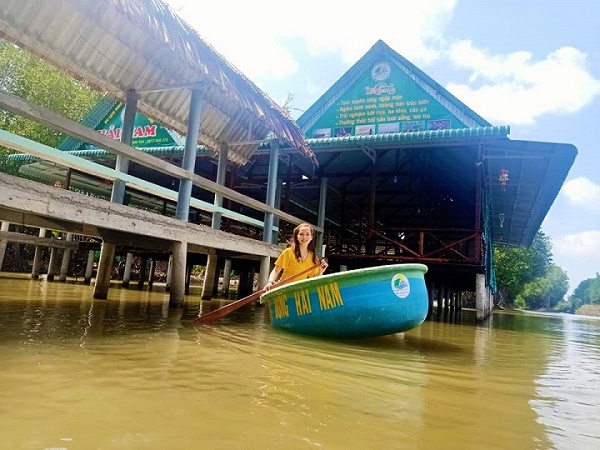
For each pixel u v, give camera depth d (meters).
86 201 4.25
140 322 4.67
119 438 1.56
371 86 10.91
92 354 2.87
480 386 2.86
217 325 4.99
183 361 2.87
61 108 17.25
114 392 2.08
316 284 4.49
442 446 1.73
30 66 16.66
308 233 5.43
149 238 6.57
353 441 1.70
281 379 2.59
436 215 13.67
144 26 4.60
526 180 11.01
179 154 10.99
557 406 2.48
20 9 5.71
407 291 4.32
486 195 11.75
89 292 8.56
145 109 7.80
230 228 12.51
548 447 1.81
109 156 12.00
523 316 18.88
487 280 13.24
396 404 2.26
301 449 1.58
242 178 12.84
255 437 1.66
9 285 9.15
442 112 10.21
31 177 15.34
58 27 6.08
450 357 4.01
